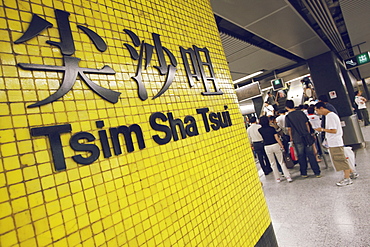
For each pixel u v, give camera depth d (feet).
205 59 6.72
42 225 3.00
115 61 4.34
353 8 15.56
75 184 3.38
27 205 2.93
